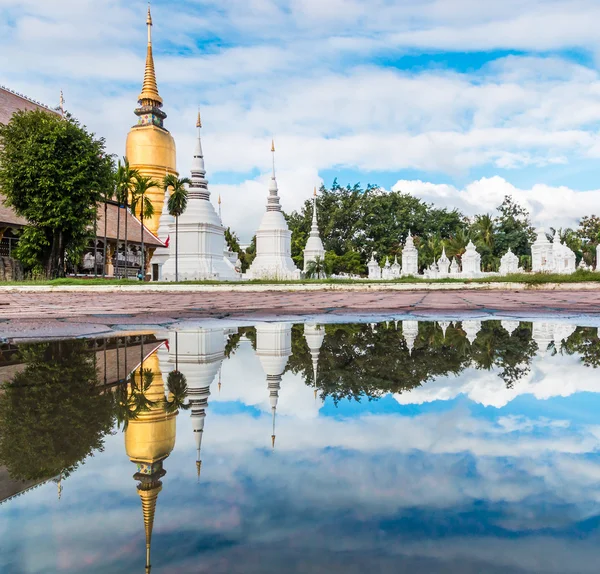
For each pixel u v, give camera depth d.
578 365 3.05
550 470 1.32
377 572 0.84
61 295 18.17
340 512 1.09
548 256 34.00
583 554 0.91
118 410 2.12
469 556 0.89
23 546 0.99
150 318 7.41
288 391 2.43
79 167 23.72
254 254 51.34
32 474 1.38
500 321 6.54
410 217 59.16
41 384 2.71
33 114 24.16
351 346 4.11
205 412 2.06
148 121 46.91
